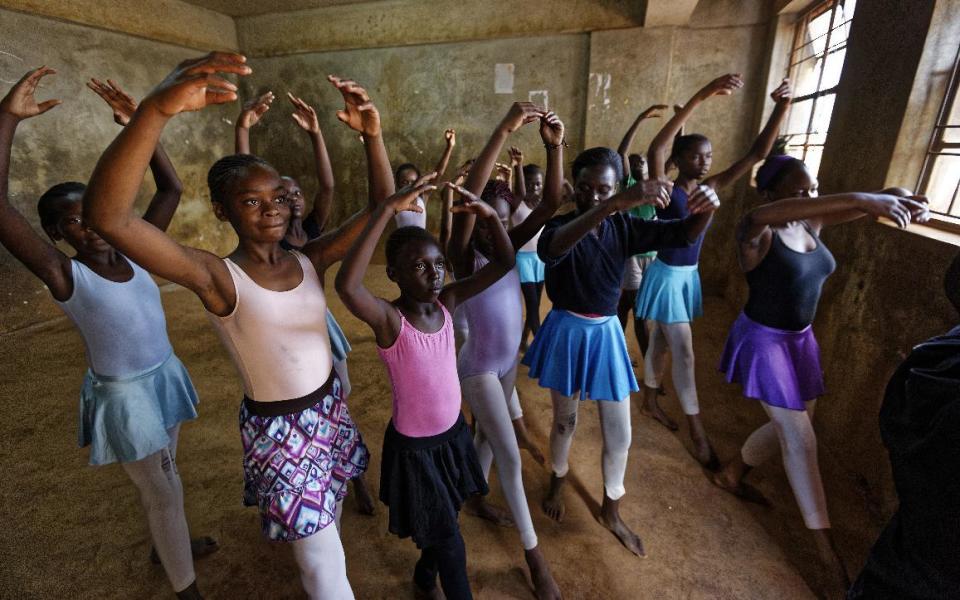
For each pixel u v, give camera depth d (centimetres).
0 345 393
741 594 174
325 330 132
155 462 150
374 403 303
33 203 433
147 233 95
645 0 457
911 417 96
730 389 311
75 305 136
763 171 190
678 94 485
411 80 565
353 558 192
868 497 209
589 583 179
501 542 199
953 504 88
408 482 141
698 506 215
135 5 491
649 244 165
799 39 399
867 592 107
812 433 180
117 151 83
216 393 318
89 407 148
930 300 177
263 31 594
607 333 176
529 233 184
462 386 176
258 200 109
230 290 113
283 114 627
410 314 139
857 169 235
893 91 210
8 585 183
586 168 161
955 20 185
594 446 259
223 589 180
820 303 262
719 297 489
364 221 143
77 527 210
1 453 260
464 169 261
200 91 82
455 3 521
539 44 517
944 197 197
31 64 422
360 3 546
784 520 205
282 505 120
